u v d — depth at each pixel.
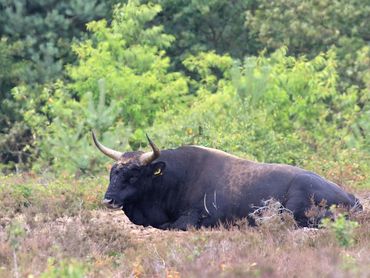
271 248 43.28
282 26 129.12
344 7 126.25
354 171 74.25
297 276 37.91
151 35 121.94
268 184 52.50
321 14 127.06
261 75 97.25
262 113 90.12
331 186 52.53
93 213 58.31
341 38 125.81
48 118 116.25
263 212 51.06
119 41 116.44
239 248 43.19
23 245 43.34
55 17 132.38
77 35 136.88
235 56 140.38
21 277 38.38
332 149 86.44
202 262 40.03
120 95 108.81
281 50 107.69
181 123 86.81
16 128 114.00
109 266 41.19
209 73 121.88
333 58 109.19
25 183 68.06
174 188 53.78
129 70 110.25
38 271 39.25
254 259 40.94
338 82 120.69
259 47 140.75
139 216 54.03
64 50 132.75
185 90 111.62
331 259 40.09
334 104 104.81
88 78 109.69
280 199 52.09
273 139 83.06
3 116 123.25
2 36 134.75
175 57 136.75
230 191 52.94
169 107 107.38
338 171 73.19
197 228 53.28
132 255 43.38
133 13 121.31
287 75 99.00
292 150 84.12
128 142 93.12
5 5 133.75
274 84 97.94
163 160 53.72
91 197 61.62
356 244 44.41
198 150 54.59
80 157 82.56
